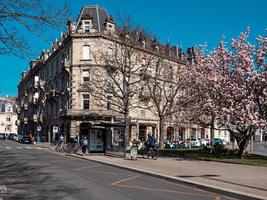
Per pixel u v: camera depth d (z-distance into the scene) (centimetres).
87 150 4116
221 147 4069
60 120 6694
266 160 2881
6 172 1908
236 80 3102
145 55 5125
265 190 1389
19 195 1233
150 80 5428
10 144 6328
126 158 3131
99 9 6338
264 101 3020
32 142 7081
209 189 1464
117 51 4941
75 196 1231
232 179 1723
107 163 2609
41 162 2575
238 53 3102
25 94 10650
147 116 6619
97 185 1517
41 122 8275
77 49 6122
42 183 1529
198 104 3400
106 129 3747
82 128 6003
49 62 7850
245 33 3175
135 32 4509
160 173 1948
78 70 6103
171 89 5072
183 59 7106
